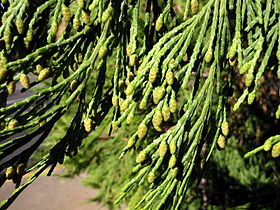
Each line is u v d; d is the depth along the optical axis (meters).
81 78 0.18
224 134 0.18
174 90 0.17
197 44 0.18
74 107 0.47
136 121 0.42
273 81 0.51
